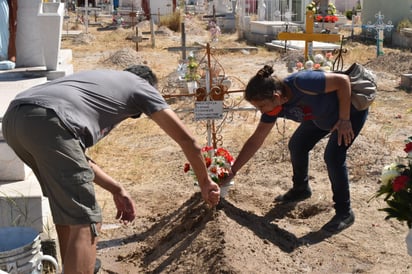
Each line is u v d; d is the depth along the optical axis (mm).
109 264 4465
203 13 40219
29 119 3131
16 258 3488
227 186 4797
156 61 17203
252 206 5457
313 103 4516
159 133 8719
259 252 4164
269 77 4363
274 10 23688
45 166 3146
